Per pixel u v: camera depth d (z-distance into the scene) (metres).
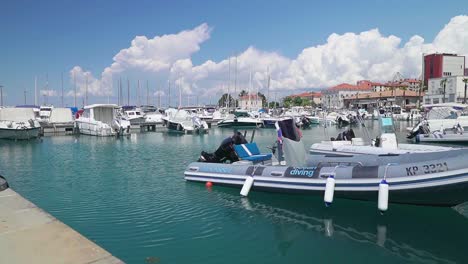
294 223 7.81
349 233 7.23
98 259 4.01
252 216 8.31
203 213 8.57
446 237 7.02
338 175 8.41
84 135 34.97
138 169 15.20
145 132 39.91
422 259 6.13
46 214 5.61
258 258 6.12
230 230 7.42
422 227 7.48
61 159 18.55
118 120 35.00
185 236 7.09
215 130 43.28
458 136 25.16
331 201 8.13
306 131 41.47
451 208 7.98
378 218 7.98
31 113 32.66
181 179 12.77
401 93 98.25
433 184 7.19
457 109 34.62
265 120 47.06
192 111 57.78
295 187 9.15
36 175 13.89
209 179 11.48
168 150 22.69
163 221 8.01
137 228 7.54
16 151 22.38
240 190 10.59
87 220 8.09
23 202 6.29
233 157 11.87
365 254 6.32
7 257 4.06
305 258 6.12
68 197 10.26
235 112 55.75
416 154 8.67
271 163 11.39
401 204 8.06
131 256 6.14
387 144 13.91
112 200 9.85
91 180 12.79
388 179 7.68
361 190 8.02
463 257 6.21
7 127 29.22
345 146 14.55
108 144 26.83
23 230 4.91
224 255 6.21
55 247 4.34
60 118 39.50
